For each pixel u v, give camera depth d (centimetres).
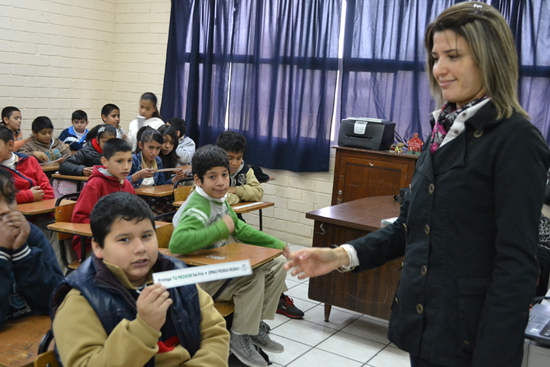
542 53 389
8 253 159
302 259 127
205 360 137
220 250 235
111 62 613
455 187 106
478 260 105
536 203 99
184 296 142
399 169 403
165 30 574
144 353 115
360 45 454
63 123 575
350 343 293
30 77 535
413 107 439
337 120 478
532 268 98
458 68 105
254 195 338
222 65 526
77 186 416
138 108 604
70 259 276
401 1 433
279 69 493
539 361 124
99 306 126
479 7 104
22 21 520
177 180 400
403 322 115
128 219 132
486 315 99
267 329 288
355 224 284
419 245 113
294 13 479
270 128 501
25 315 171
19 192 326
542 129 396
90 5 578
